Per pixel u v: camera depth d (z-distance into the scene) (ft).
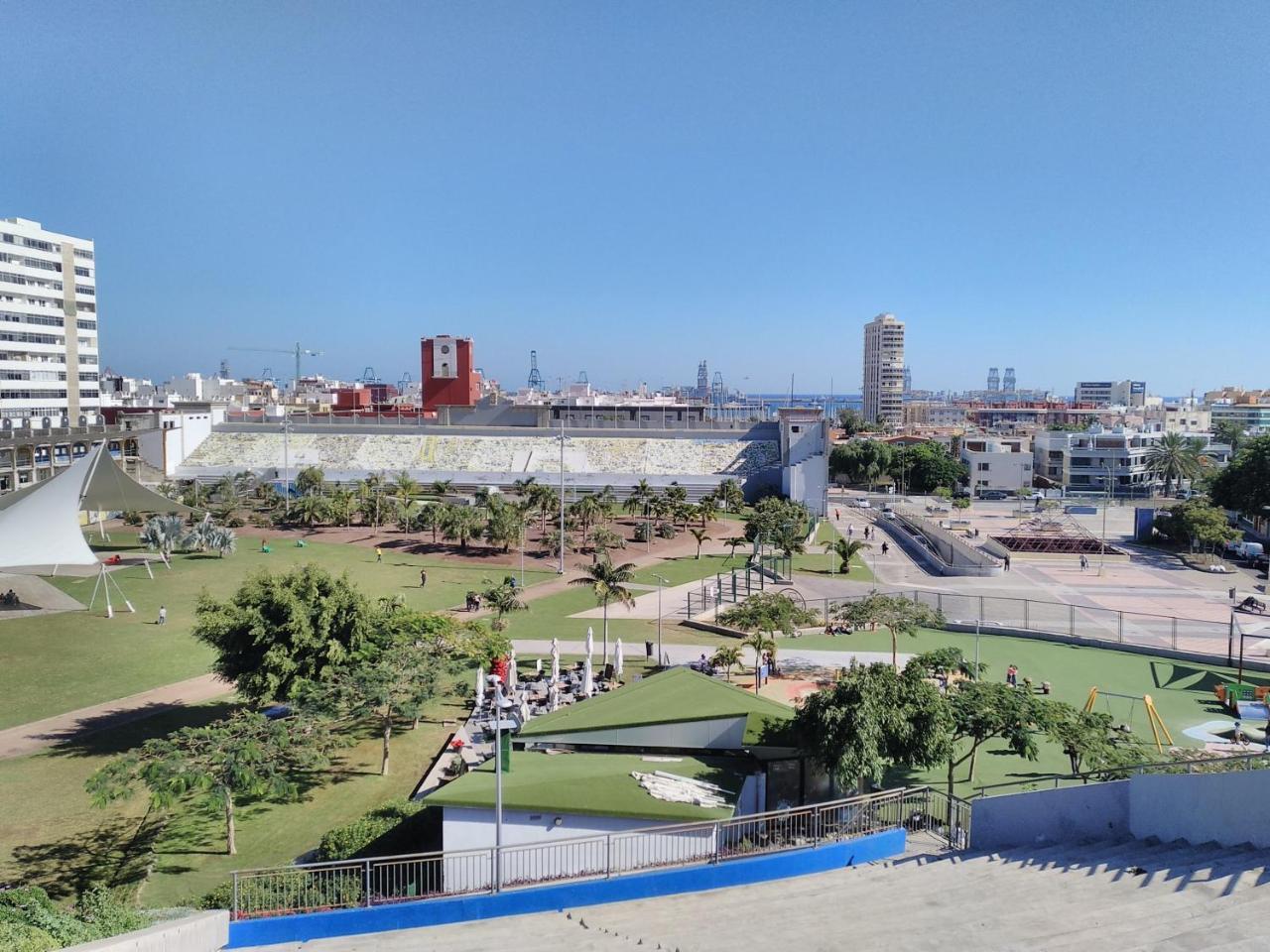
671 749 102.89
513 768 95.61
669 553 305.53
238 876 79.25
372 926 69.92
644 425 514.68
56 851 96.89
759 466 444.14
